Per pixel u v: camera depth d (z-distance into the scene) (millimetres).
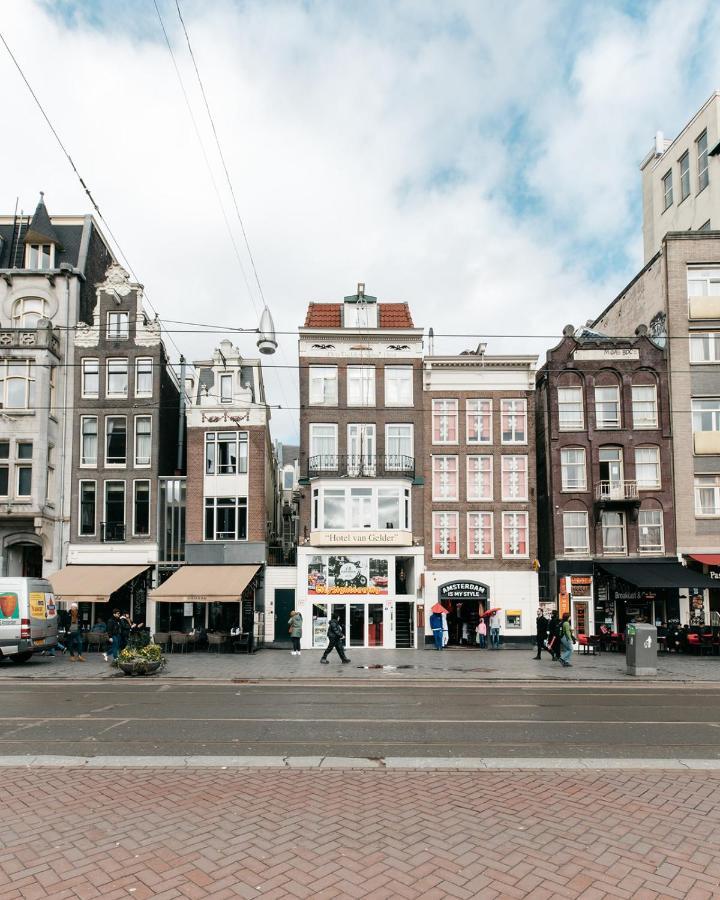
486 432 34406
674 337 32406
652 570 32219
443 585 33000
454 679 19672
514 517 33844
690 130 38531
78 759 9297
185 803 7457
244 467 33844
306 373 34312
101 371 34281
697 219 37844
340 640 23875
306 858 5984
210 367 34812
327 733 11562
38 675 20312
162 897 5270
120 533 33312
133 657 20500
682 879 5613
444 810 7234
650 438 34344
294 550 45312
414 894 5324
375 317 35375
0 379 33219
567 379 34906
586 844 6336
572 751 10297
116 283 34844
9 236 37531
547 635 26391
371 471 33594
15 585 23047
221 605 32875
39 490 32281
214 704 14766
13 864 5855
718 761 9422
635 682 19438
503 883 5516
